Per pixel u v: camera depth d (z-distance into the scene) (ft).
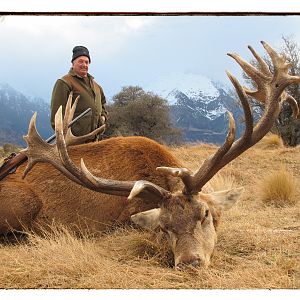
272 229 20.77
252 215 23.90
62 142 17.49
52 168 20.54
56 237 18.08
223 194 17.78
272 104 17.24
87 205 20.01
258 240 18.51
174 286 14.20
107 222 19.97
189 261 14.93
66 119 19.69
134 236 18.08
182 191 16.48
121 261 16.83
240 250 17.89
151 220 17.13
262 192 29.12
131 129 72.02
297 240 18.61
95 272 15.28
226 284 14.15
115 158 20.27
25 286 14.48
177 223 15.71
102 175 19.98
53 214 20.08
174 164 20.30
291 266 15.72
